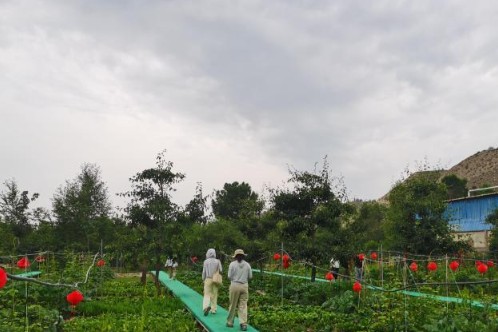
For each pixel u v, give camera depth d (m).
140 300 17.61
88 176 43.50
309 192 20.12
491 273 19.88
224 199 56.94
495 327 10.52
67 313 14.86
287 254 19.22
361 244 20.52
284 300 17.83
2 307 13.27
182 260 21.12
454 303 13.16
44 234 34.16
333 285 17.14
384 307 12.79
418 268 21.64
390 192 26.89
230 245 27.56
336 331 12.50
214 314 14.12
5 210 41.59
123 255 20.59
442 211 25.33
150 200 20.52
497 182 89.81
